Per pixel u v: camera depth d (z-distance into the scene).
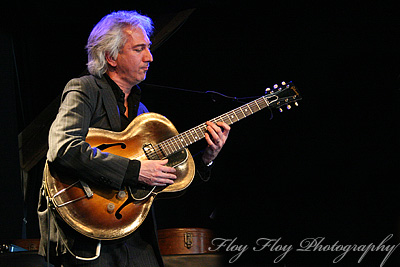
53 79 8.84
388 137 9.39
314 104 9.62
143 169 4.08
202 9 9.33
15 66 8.27
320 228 9.45
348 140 9.55
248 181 9.83
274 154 9.80
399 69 9.14
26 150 8.60
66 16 8.20
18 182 7.16
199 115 9.72
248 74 9.71
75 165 3.83
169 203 9.77
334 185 9.58
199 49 9.82
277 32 9.55
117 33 4.49
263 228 9.62
